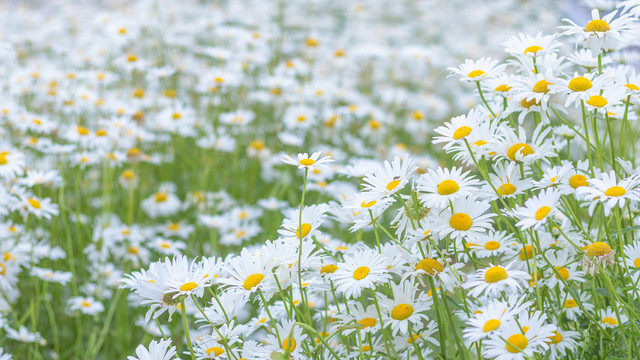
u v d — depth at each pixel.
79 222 2.44
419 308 1.69
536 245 1.67
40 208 2.18
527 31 5.00
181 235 2.59
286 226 1.71
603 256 1.65
